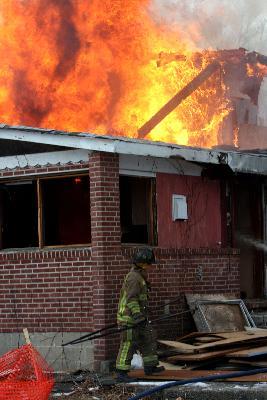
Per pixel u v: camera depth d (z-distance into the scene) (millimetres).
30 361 10469
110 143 13141
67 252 13812
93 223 13492
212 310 14883
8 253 14367
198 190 15570
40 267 14078
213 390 10984
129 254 13820
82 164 13734
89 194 13945
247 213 17312
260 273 17141
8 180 14555
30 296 14156
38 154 14172
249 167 15438
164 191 14836
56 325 13867
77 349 13609
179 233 15086
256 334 13211
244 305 15250
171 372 12258
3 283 14414
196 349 12609
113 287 13484
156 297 14398
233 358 12422
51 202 14320
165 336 14469
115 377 12422
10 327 14305
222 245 15984
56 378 12844
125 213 14211
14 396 9781
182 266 14977
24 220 14516
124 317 11930
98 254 13406
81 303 13672
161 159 14781
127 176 14219
